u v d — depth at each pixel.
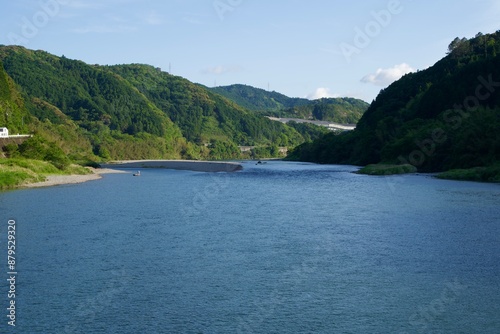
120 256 40.31
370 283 33.22
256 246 43.62
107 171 162.88
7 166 106.19
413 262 37.94
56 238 46.94
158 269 36.62
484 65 158.75
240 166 170.75
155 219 57.94
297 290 31.95
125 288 32.41
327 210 63.97
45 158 129.62
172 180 122.31
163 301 30.11
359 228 51.22
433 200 70.88
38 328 26.38
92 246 43.69
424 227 51.03
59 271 36.06
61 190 92.12
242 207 67.94
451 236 46.50
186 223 55.12
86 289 32.22
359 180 111.19
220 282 33.59
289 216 59.50
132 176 139.50
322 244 44.22
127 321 27.27
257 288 32.38
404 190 85.25
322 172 144.12
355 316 27.83
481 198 72.12
